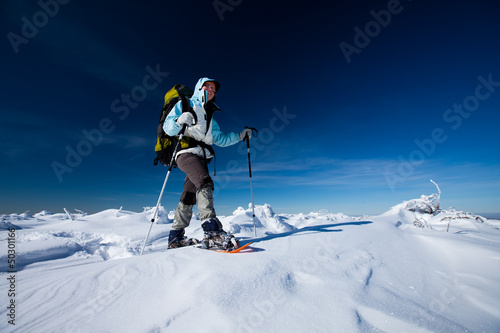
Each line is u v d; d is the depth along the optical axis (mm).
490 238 2332
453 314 1058
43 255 2611
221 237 2102
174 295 1218
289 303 1131
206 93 2717
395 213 4168
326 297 1188
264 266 1515
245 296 1177
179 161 2508
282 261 1643
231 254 1823
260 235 3650
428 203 4348
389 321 979
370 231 2605
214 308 1064
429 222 3965
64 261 2576
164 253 1939
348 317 999
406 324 946
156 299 1202
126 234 3977
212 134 2898
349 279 1414
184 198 2688
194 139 2609
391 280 1451
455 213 3770
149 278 1435
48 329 997
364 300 1154
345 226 2928
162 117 2645
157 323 1002
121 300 1216
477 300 1151
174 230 2676
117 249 3119
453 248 1939
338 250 1958
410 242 2260
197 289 1221
